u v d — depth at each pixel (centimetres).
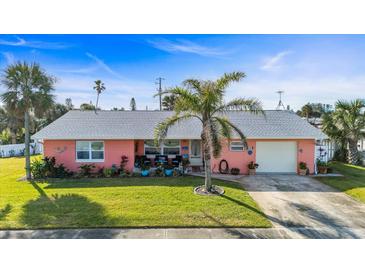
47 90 1323
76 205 874
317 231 678
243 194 1029
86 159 1521
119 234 656
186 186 1159
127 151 1526
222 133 1020
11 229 681
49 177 1384
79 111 1905
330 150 2117
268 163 1536
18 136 3391
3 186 1184
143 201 922
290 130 1554
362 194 1038
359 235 656
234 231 673
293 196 1019
